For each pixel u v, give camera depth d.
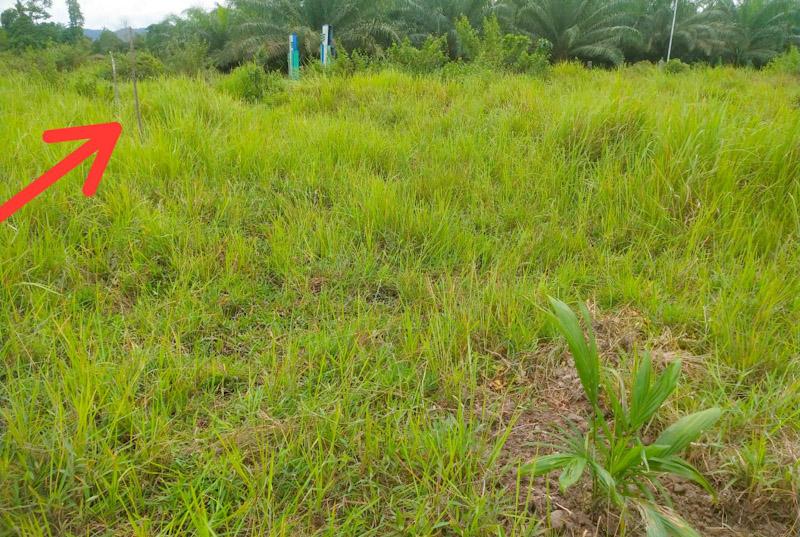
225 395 2.47
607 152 4.51
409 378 2.44
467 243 3.64
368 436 2.08
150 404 2.33
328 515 1.88
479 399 2.46
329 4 22.14
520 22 25.95
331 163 4.80
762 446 2.04
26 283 2.85
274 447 2.11
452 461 1.97
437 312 2.91
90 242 3.38
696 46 31.20
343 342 2.70
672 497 1.98
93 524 1.84
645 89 7.81
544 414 2.38
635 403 1.89
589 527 1.87
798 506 1.92
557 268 3.40
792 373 2.48
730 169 4.00
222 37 25.94
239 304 3.09
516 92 7.13
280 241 3.60
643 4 31.19
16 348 2.49
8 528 1.73
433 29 26.38
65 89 8.20
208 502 1.92
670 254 3.60
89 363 2.38
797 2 33.06
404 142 5.39
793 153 4.07
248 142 5.05
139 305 2.96
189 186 4.19
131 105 6.26
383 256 3.59
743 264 3.46
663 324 2.91
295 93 8.25
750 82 11.48
